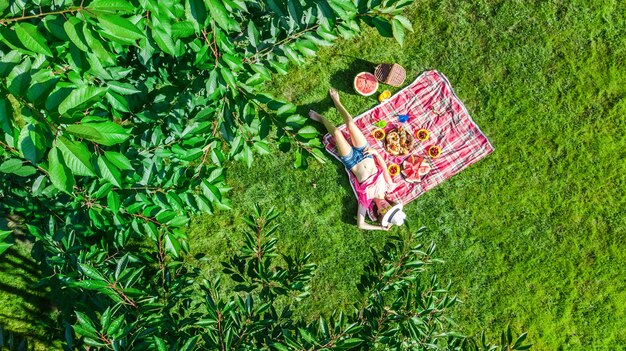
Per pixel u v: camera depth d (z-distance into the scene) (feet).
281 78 22.08
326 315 21.90
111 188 10.89
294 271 14.35
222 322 11.79
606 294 22.53
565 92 22.49
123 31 6.80
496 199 22.43
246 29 11.97
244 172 21.95
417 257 14.12
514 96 22.41
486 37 22.38
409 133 22.29
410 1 9.70
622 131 22.57
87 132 5.94
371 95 22.30
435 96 22.41
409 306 12.89
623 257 22.53
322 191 22.18
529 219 22.50
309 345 11.42
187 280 14.58
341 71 22.20
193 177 11.87
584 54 22.48
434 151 22.17
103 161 7.61
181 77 11.66
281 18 10.80
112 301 13.12
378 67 21.80
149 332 10.85
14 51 6.91
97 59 8.79
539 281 22.48
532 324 22.38
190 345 10.57
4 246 6.97
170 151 11.68
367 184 21.15
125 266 11.73
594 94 22.50
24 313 20.71
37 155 6.11
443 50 22.38
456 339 13.64
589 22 22.41
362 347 12.74
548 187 22.52
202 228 21.81
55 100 6.19
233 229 21.94
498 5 22.30
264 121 10.70
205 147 12.26
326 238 22.15
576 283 22.50
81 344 12.16
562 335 22.44
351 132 21.01
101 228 12.19
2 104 6.34
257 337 13.06
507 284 22.39
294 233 22.07
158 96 11.80
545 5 22.34
